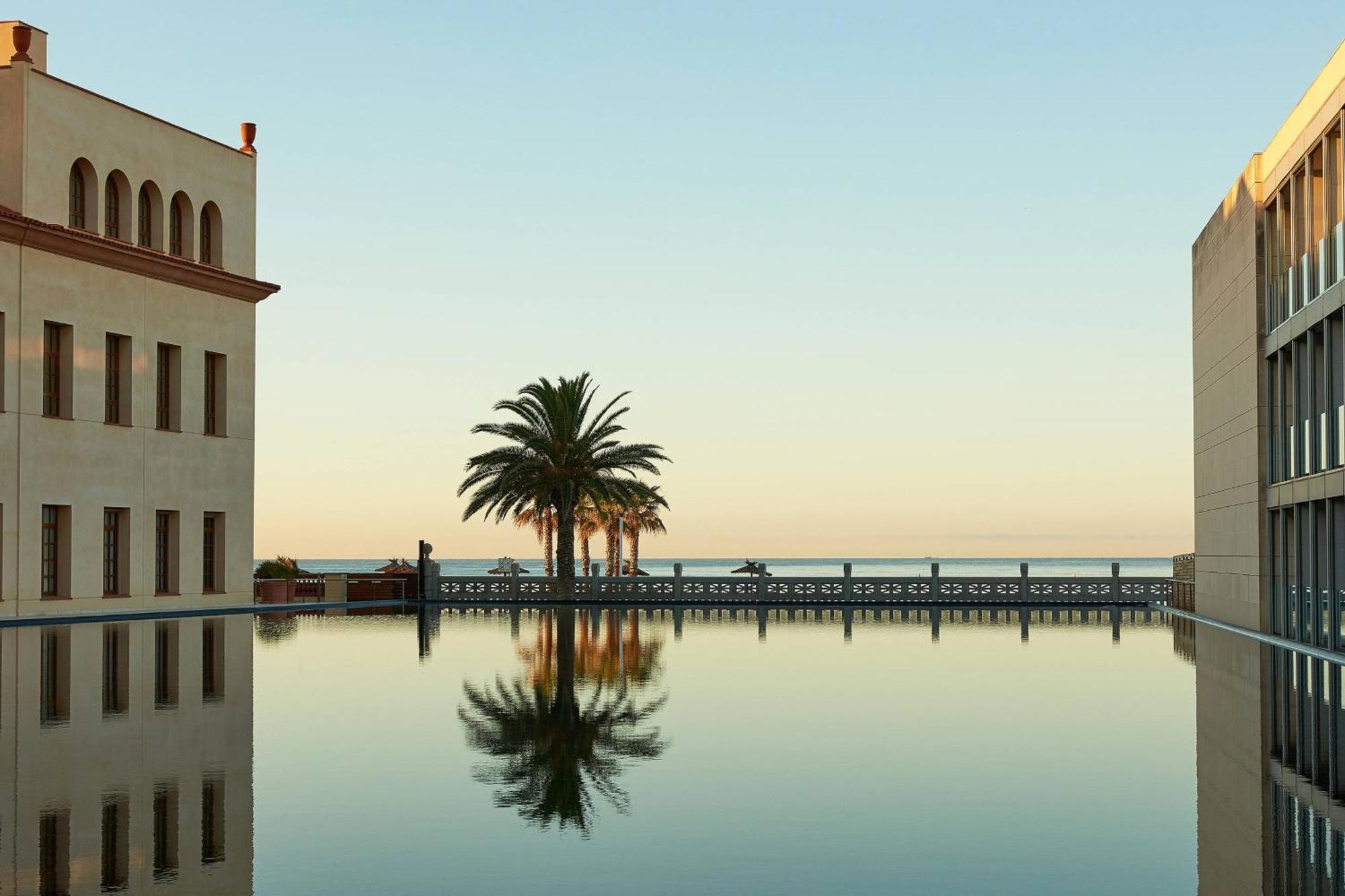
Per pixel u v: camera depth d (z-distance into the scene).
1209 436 37.41
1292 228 28.45
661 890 7.19
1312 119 26.45
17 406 37.50
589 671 20.38
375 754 11.93
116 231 41.75
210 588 45.56
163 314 43.00
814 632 31.89
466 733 13.30
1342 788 10.27
